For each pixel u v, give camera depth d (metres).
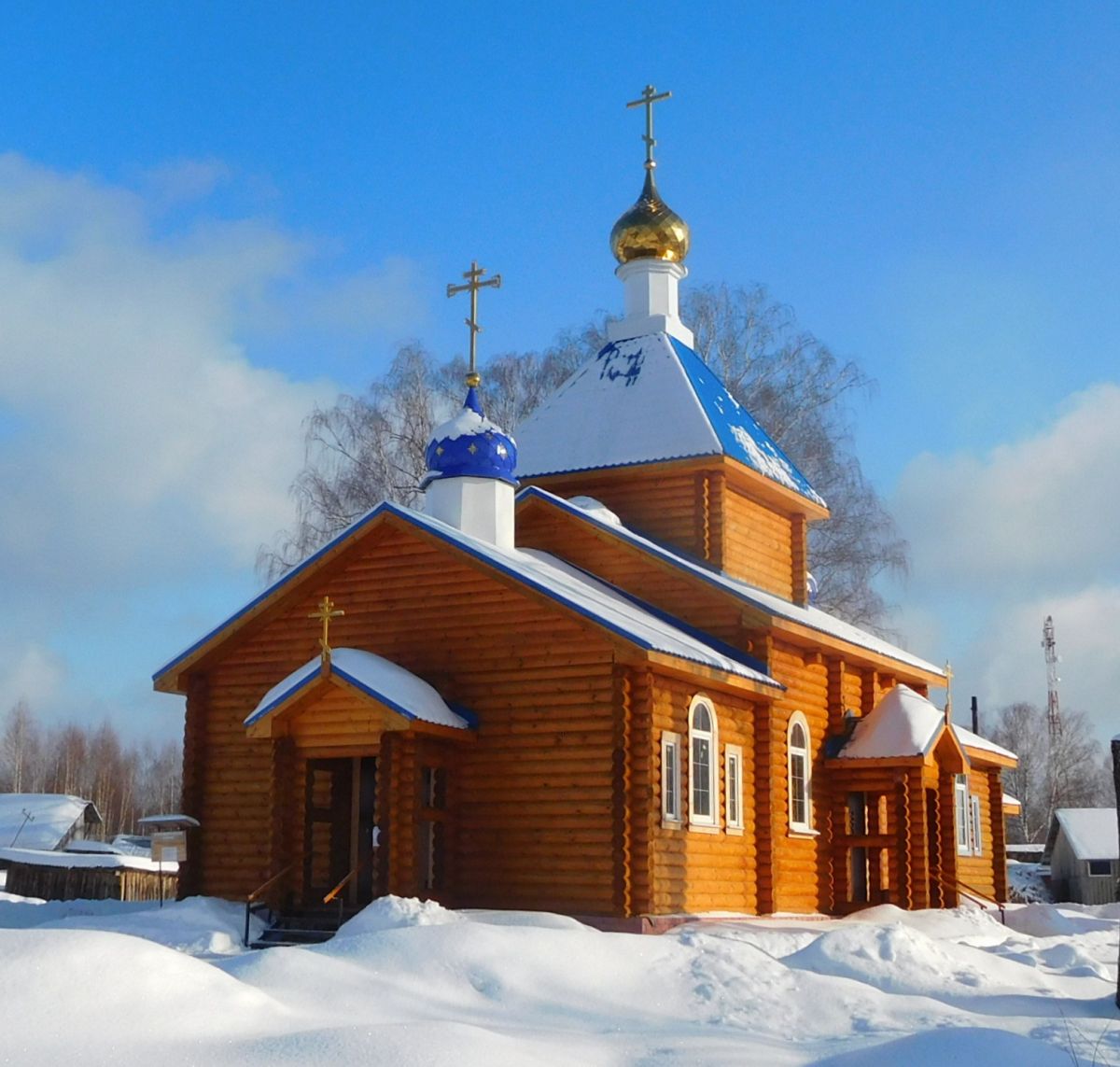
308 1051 9.01
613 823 20.64
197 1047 8.95
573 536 26.61
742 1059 10.88
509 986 13.47
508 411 41.22
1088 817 58.56
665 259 31.20
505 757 21.69
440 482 24.95
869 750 26.81
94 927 20.30
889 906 24.73
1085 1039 12.23
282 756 21.36
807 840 26.00
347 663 21.25
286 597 23.42
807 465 40.66
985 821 36.34
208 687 24.28
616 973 14.19
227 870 23.41
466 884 21.52
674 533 27.42
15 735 95.88
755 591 26.77
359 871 22.45
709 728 23.12
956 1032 11.23
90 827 70.69
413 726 20.36
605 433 28.36
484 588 22.33
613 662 21.12
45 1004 9.03
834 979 14.40
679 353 29.89
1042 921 26.17
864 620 40.78
